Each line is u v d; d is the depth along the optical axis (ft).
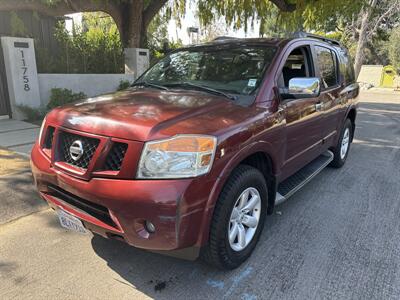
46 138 9.46
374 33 90.02
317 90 10.35
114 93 11.46
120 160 7.62
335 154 18.34
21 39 28.53
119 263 9.74
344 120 17.90
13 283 8.75
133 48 38.22
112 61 40.19
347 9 38.99
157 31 52.54
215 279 9.11
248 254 9.81
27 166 17.30
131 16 37.35
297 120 11.77
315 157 15.24
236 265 9.44
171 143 7.47
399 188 16.12
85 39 39.47
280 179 11.39
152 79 13.15
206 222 7.89
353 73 20.11
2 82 29.14
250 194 9.60
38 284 8.75
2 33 32.99
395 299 8.46
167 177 7.38
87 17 53.93
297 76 12.80
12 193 14.08
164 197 7.23
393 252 10.55
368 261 10.03
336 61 16.80
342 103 16.98
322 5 39.37
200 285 8.87
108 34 43.09
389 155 22.57
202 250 8.63
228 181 8.54
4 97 29.43
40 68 33.19
